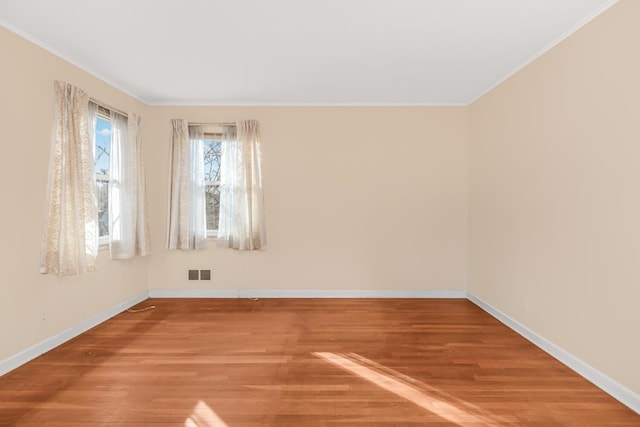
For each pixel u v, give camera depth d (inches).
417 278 184.1
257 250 182.2
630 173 85.9
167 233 179.2
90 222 129.9
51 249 114.9
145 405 85.3
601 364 94.4
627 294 86.7
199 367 105.3
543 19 100.5
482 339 127.8
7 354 102.9
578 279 103.0
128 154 159.3
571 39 106.0
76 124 122.3
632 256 85.4
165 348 119.3
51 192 115.3
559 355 110.5
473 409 84.4
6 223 102.7
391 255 183.8
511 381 97.6
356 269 183.9
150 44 116.2
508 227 142.3
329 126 182.2
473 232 175.5
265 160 182.4
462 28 105.9
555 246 113.4
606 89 92.8
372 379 98.5
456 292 183.9
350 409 84.3
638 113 83.7
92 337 128.8
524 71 130.7
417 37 111.5
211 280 183.9
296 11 96.5
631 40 85.4
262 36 111.0
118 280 157.3
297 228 183.2
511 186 139.9
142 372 102.0
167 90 161.9
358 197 183.0
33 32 107.6
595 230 96.7
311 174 182.5
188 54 124.0
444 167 182.2
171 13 97.4
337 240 183.5
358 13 97.5
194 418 80.4
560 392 91.9
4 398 88.1
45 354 113.7
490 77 145.5
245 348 119.4
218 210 185.0
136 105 170.6
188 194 177.8
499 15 98.5
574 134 104.7
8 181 103.0
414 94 168.1
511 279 139.8
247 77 145.9
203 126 179.5
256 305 170.1
